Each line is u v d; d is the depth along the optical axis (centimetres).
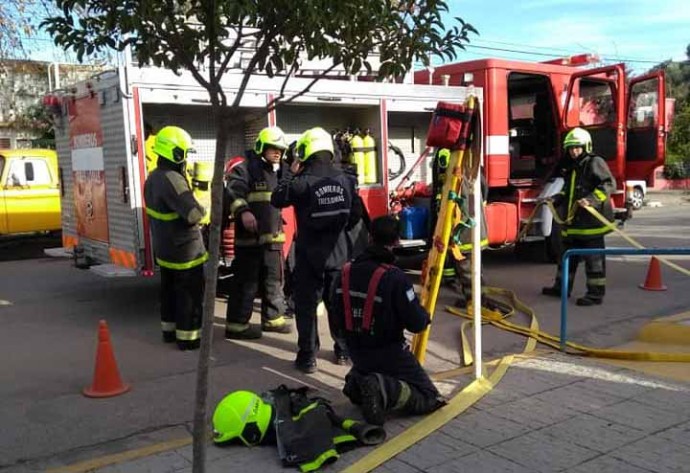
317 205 496
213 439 390
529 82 1007
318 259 504
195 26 304
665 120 965
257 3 260
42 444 394
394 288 393
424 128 901
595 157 719
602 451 362
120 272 661
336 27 281
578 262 764
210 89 281
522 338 607
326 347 593
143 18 262
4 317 730
